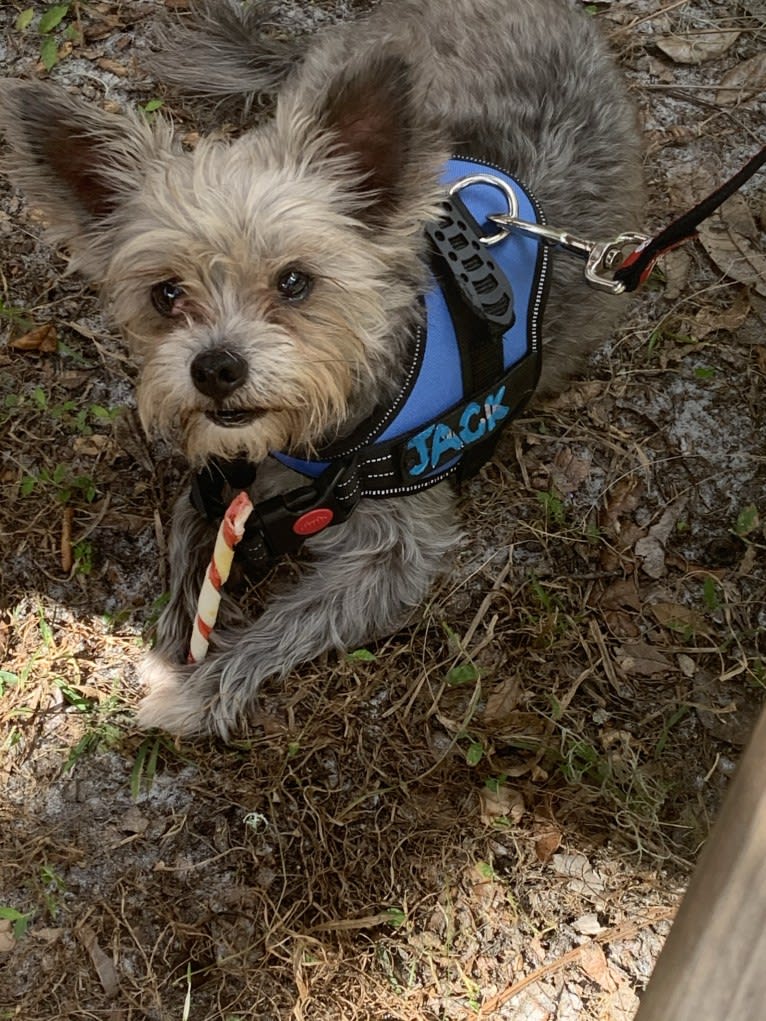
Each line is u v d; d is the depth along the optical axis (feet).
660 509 2.30
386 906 1.92
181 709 2.06
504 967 1.88
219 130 2.72
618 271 1.85
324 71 2.38
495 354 1.92
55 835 1.96
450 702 2.09
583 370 2.45
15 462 2.29
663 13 2.86
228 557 1.94
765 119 2.72
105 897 1.91
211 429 1.78
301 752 2.04
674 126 2.72
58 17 2.73
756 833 0.94
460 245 1.85
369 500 2.12
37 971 1.86
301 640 2.11
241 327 1.69
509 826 1.98
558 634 2.16
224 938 1.89
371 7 2.88
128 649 2.15
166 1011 1.83
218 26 2.71
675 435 2.37
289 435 1.83
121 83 2.73
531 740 2.05
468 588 2.21
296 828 1.98
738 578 2.22
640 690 2.11
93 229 1.81
